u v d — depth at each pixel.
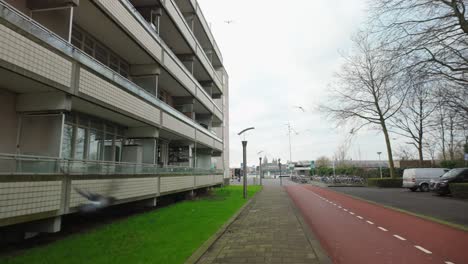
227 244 7.94
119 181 11.66
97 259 6.30
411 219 12.28
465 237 8.82
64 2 9.71
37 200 7.62
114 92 12.16
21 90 9.19
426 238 8.71
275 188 36.84
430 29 11.04
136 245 7.49
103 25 12.60
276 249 7.41
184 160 23.98
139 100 14.33
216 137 33.09
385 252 7.20
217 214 13.07
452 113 15.88
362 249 7.48
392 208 15.70
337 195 25.41
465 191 20.70
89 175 9.76
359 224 11.12
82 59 10.13
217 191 30.34
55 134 9.24
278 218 12.43
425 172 29.48
